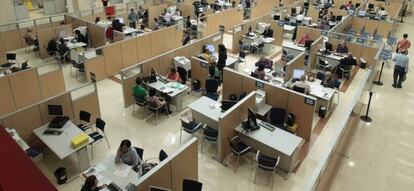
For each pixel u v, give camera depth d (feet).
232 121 26.43
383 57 45.75
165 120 32.60
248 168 26.50
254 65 43.57
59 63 36.19
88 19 55.06
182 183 21.25
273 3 72.74
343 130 26.43
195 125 27.91
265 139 25.61
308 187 18.29
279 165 26.03
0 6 54.95
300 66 39.91
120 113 33.65
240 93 33.12
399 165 27.20
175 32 50.19
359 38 45.80
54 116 26.81
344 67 41.50
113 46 40.93
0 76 31.04
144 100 31.81
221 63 38.81
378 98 38.52
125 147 22.11
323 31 48.78
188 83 39.19
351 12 61.46
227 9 62.59
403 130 32.30
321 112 33.27
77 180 24.72
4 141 19.07
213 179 25.26
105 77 41.27
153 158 27.02
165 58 36.94
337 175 24.88
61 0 70.33
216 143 29.27
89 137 24.77
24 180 16.06
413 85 42.16
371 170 26.32
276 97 30.30
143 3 67.00
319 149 28.78
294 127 29.37
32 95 33.81
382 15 63.62
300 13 64.39
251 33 51.26
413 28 68.44
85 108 29.66
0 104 31.50
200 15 61.77
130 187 18.88
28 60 45.88
